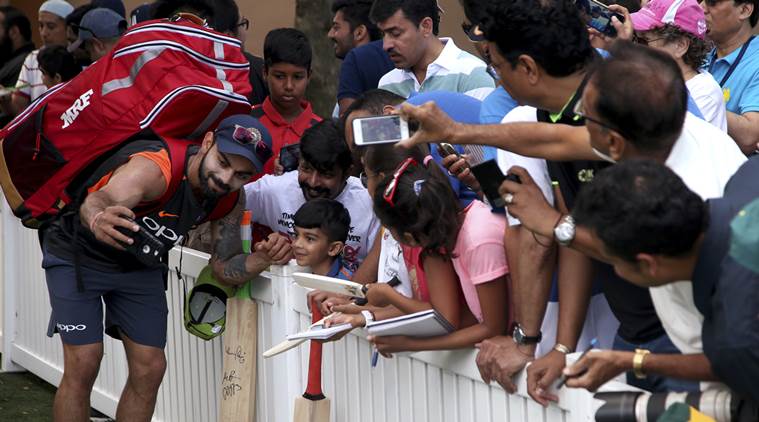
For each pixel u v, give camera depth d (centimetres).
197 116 399
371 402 358
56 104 404
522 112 287
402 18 462
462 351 306
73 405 416
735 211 201
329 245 381
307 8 680
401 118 267
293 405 400
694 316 217
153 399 430
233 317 420
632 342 259
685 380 220
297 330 397
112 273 414
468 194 347
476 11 262
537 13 252
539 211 242
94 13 591
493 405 298
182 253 464
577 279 267
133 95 396
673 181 199
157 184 385
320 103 687
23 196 412
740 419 212
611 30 338
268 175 441
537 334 279
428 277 307
